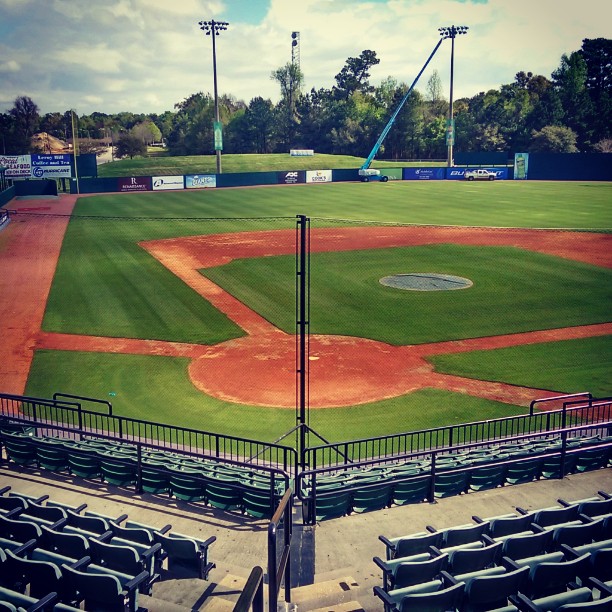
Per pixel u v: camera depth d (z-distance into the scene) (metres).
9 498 13.19
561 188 99.25
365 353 30.12
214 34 109.81
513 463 15.63
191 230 64.19
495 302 38.22
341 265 48.12
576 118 161.75
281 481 15.64
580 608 9.03
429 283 42.69
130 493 15.62
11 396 20.75
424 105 181.00
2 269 48.50
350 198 88.06
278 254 52.28
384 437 17.48
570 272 45.56
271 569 8.40
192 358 29.95
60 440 18.19
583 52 173.38
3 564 10.33
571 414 23.67
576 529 11.66
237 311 37.06
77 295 41.06
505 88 189.88
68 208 80.50
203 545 11.77
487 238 58.66
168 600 10.74
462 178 114.69
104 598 9.86
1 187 88.94
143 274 46.16
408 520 14.27
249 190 99.81
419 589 10.12
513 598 9.80
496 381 26.86
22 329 34.62
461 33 120.69
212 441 21.88
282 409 24.42
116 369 28.77
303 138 180.12
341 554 12.97
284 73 187.88
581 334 32.62
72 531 11.97
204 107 181.50
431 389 26.06
